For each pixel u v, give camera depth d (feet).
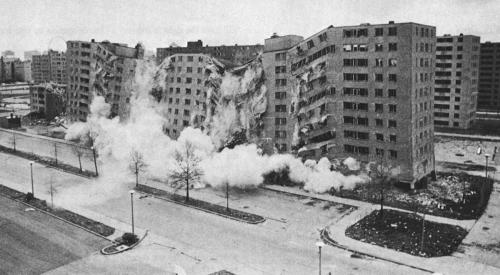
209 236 215.51
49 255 195.42
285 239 211.20
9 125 536.01
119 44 481.87
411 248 198.18
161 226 229.04
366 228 222.07
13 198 276.21
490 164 353.51
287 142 316.40
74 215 244.42
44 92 593.83
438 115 526.16
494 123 539.70
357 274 174.91
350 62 291.17
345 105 296.51
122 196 280.51
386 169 274.77
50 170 345.31
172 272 178.19
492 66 642.63
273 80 318.86
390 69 276.41
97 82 451.12
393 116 278.46
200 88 358.64
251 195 280.51
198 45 412.36
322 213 246.47
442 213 242.17
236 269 180.14
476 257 189.88
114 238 212.43
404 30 268.82
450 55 506.48
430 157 304.50
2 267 184.24
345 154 300.40
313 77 303.07
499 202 262.88
